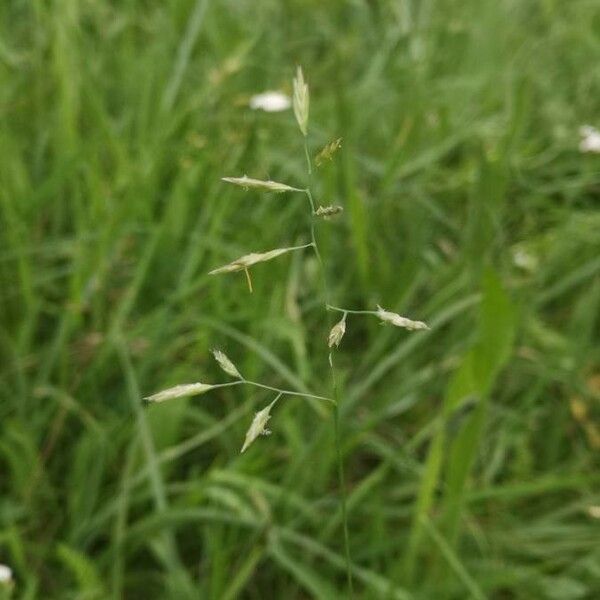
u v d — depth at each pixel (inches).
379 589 10.3
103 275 12.6
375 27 18.8
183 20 17.1
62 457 11.7
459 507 10.4
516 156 15.9
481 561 11.2
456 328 13.3
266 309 12.7
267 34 17.9
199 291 13.1
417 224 14.7
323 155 6.4
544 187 15.9
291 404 11.7
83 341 12.3
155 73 16.1
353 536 11.3
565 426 13.1
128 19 17.3
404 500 12.2
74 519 10.9
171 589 10.4
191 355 12.0
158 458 11.0
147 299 13.2
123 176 13.6
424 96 16.9
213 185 13.7
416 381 12.5
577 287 14.7
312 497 11.6
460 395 9.9
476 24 19.8
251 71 16.9
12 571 10.7
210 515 10.4
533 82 18.0
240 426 11.7
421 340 12.2
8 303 12.8
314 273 13.6
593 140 16.2
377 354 13.0
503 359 9.6
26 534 11.0
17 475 11.0
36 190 13.8
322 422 11.8
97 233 12.7
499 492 11.1
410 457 12.2
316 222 13.9
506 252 14.6
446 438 12.6
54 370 12.2
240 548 11.0
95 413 11.9
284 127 15.5
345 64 17.7
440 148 15.7
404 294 13.2
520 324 13.5
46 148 14.6
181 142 14.6
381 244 13.9
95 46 17.0
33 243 13.3
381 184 14.4
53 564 10.9
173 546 10.6
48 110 15.1
